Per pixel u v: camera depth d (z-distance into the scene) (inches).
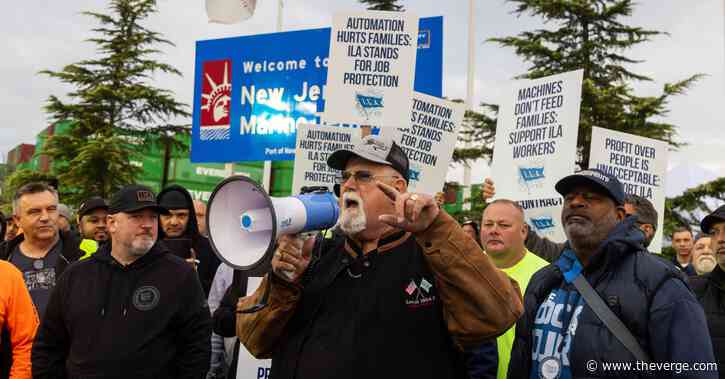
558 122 223.3
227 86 310.8
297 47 295.9
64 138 673.0
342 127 230.7
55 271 175.9
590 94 581.6
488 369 106.2
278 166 624.1
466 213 564.7
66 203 652.1
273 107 299.6
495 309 84.7
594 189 112.9
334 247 103.7
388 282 92.9
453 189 627.2
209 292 196.9
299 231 85.0
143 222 138.8
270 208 77.4
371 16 205.0
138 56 683.4
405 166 97.4
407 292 91.7
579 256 115.4
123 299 136.7
